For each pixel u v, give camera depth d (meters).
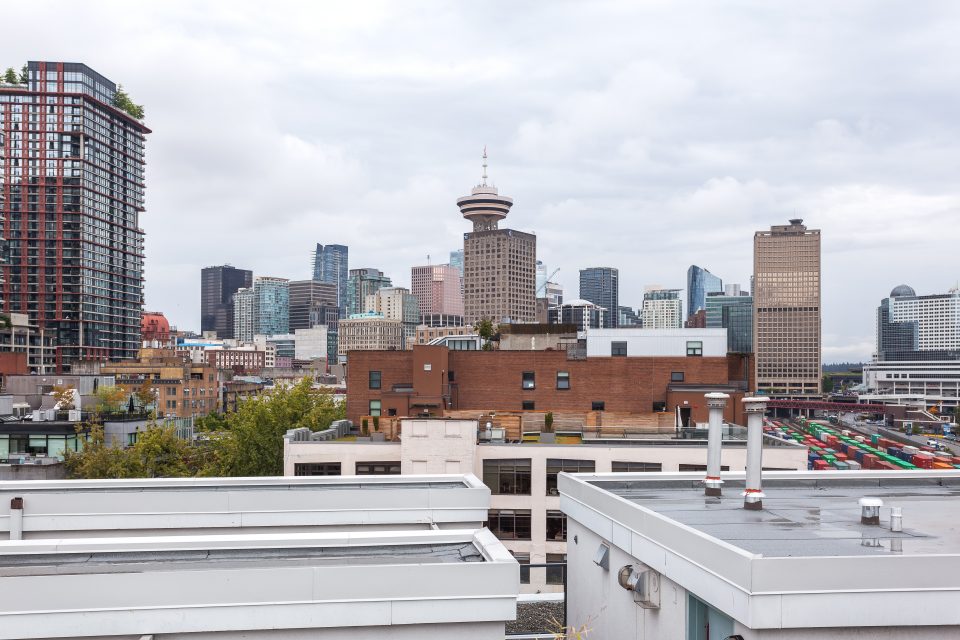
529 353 70.62
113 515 18.78
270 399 82.19
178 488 21.08
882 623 11.73
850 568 11.70
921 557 11.88
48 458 70.88
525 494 47.00
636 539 15.59
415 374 68.69
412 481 21.77
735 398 66.88
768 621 11.45
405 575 12.66
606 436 57.00
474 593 12.75
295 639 12.51
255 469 74.00
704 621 13.54
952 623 11.85
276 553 14.60
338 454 47.62
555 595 24.12
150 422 75.31
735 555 11.90
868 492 20.47
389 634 12.66
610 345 76.31
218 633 12.30
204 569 13.53
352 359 72.56
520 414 63.94
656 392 69.81
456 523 19.58
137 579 12.17
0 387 115.75
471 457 46.50
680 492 20.31
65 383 109.12
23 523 18.58
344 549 14.83
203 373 193.50
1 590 11.91
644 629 15.52
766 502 18.89
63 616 11.99
